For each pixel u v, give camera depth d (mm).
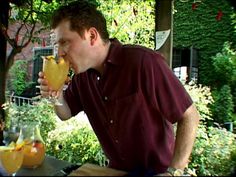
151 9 4883
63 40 1218
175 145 1237
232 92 7465
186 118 1241
